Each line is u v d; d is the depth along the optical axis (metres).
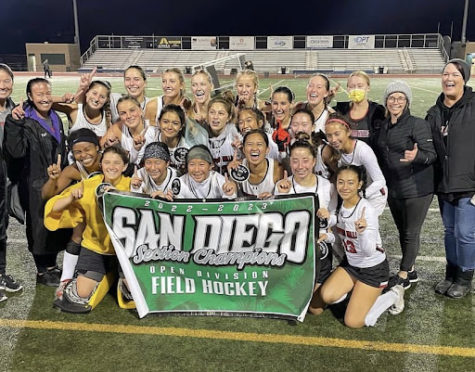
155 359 3.08
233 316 3.58
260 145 3.55
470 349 3.17
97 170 3.81
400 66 34.88
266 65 36.59
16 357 3.11
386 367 2.99
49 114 4.11
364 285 3.46
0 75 4.02
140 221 3.54
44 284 4.14
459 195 3.69
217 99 4.19
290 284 3.50
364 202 3.38
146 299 3.60
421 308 3.71
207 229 3.51
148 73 33.41
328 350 3.17
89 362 3.05
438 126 3.66
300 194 3.39
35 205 3.91
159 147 3.62
